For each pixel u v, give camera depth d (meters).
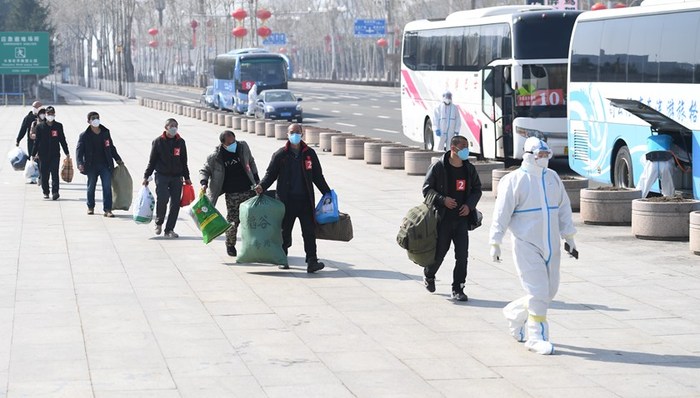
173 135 37.38
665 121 40.62
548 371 20.06
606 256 32.84
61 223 41.34
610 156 46.84
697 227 32.69
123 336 22.91
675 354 21.27
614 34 46.03
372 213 43.94
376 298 26.92
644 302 26.20
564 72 59.38
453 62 68.31
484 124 63.41
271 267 31.62
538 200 21.53
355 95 189.75
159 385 19.16
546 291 21.50
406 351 21.59
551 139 59.47
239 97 135.62
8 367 20.36
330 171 62.44
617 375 19.77
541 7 64.69
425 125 74.56
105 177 43.16
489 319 24.47
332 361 20.81
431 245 26.59
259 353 21.45
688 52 39.25
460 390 18.83
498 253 21.75
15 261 32.66
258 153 76.56
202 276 30.11
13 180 58.88
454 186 26.27
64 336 22.91
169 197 37.53
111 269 31.23
